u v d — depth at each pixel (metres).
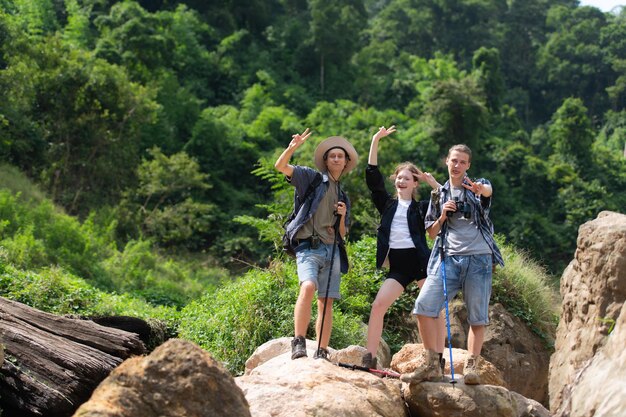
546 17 108.44
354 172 26.53
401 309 10.56
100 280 21.97
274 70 73.38
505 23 104.94
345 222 6.24
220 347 9.36
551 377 6.61
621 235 5.92
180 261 32.56
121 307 13.92
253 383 5.32
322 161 6.44
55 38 34.41
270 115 54.75
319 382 5.32
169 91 51.31
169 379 4.25
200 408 4.23
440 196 6.01
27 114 32.91
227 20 77.81
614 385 4.88
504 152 56.28
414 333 10.35
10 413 6.61
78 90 33.47
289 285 9.91
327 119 53.53
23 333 6.95
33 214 22.77
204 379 4.27
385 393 5.50
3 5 55.62
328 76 74.38
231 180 47.84
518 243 46.09
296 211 6.21
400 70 80.44
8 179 27.48
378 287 10.76
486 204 5.89
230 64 68.69
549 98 93.75
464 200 5.88
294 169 6.23
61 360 6.79
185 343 4.39
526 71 97.31
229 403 4.31
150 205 36.78
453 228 5.88
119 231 32.09
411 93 71.81
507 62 98.38
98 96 33.69
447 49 101.06
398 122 57.47
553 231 47.62
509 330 10.13
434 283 5.83
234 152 48.94
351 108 55.56
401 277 6.12
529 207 53.34
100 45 49.22
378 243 6.25
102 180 34.06
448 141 54.34
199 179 36.47
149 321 9.95
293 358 5.86
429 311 5.82
